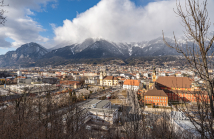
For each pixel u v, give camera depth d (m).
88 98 122.12
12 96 87.50
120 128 58.56
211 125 9.61
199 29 9.23
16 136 28.72
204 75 9.19
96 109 76.69
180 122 47.72
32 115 42.81
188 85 111.44
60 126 32.19
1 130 29.42
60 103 72.44
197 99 10.83
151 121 34.94
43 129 31.61
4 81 194.88
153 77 158.12
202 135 10.02
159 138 25.17
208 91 9.62
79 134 35.72
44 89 131.88
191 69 9.64
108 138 48.06
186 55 9.72
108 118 70.06
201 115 10.31
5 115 42.59
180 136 28.91
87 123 69.94
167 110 85.81
